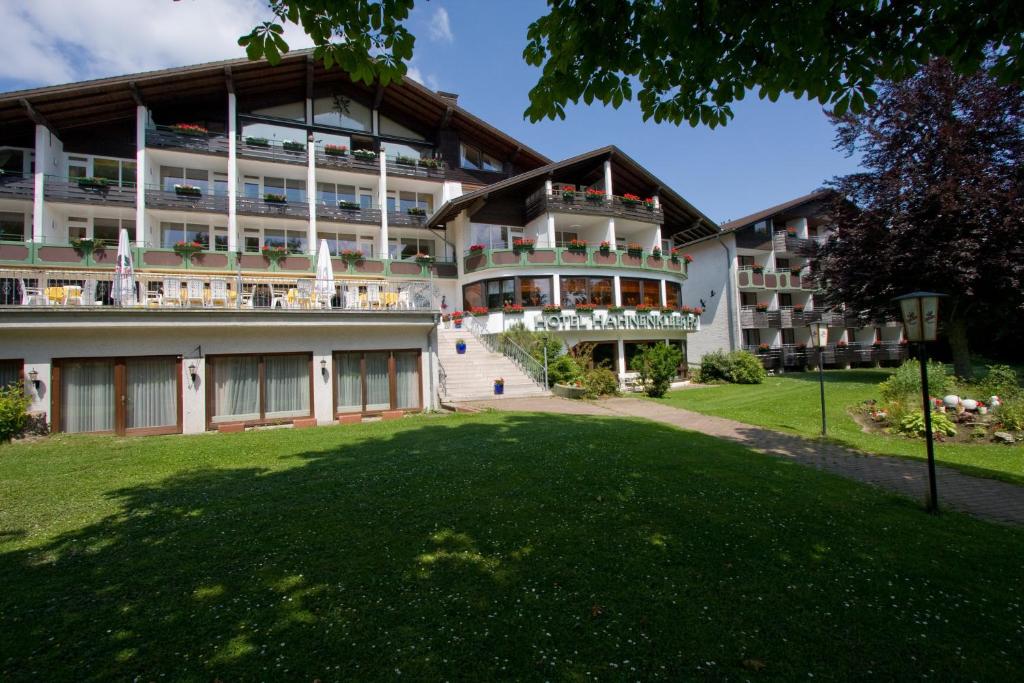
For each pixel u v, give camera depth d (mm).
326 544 4984
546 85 5152
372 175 29219
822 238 40375
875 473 9203
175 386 13594
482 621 3740
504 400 18609
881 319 25391
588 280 27125
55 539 5168
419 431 11648
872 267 22750
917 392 15570
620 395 21469
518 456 8461
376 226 29297
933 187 20297
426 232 30922
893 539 5594
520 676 3172
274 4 4266
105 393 12977
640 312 27328
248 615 3795
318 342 15109
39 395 12344
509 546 4945
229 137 26219
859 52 4863
